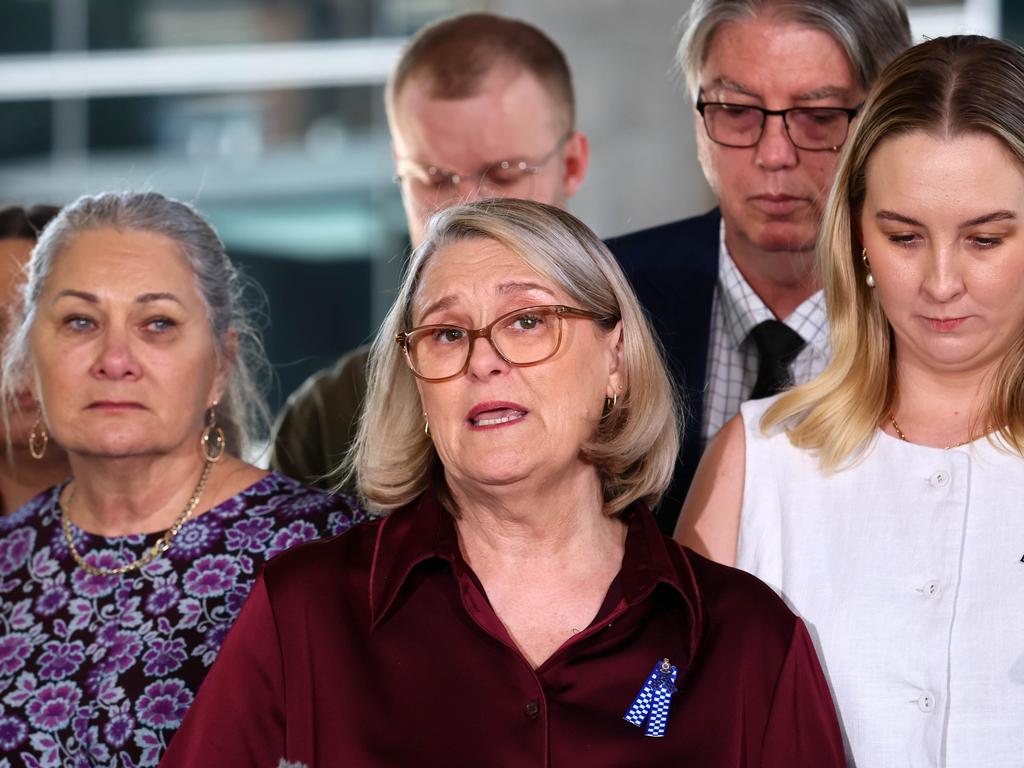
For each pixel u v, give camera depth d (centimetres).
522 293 657
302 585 668
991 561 679
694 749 636
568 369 656
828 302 734
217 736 653
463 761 627
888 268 671
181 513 801
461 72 1012
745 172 862
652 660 651
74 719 752
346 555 682
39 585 794
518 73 1023
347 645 654
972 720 659
